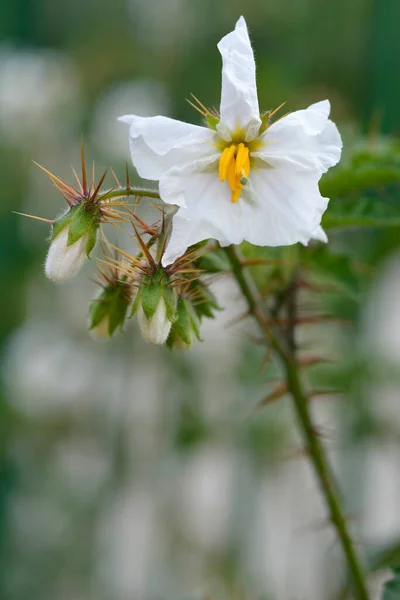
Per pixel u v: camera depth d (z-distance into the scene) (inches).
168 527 27.7
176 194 13.9
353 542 15.3
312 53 28.2
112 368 26.8
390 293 24.0
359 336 22.5
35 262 27.2
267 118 14.0
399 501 27.7
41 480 27.6
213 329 25.8
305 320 15.5
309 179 13.9
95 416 27.5
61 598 27.6
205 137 14.0
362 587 15.3
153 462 27.0
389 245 17.6
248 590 24.9
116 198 14.6
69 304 27.6
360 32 26.8
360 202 15.9
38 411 27.0
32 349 27.0
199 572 27.1
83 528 27.7
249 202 13.9
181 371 25.6
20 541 27.4
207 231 13.8
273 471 27.7
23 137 27.9
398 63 22.4
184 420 25.3
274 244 13.9
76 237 14.3
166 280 14.3
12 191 27.1
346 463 26.0
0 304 26.8
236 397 25.5
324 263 16.2
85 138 28.3
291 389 15.3
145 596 28.0
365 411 22.5
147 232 14.4
